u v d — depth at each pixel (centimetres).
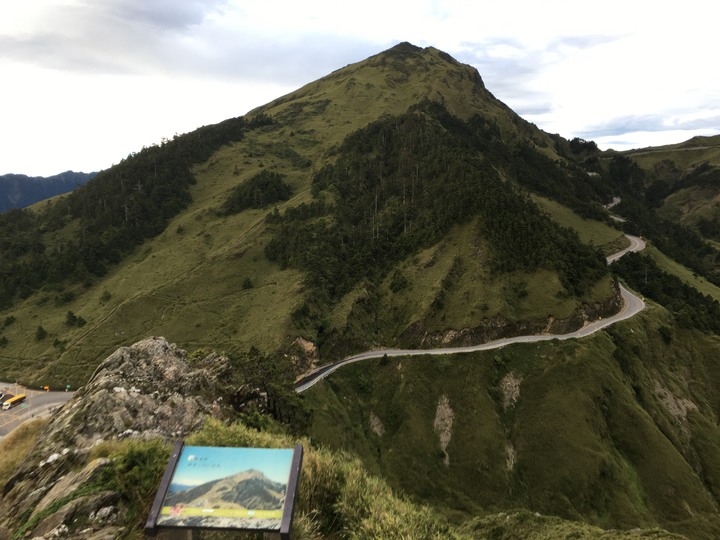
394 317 10256
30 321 11775
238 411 2938
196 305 10825
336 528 1275
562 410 7612
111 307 11388
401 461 7394
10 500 1370
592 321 9606
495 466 7162
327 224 12706
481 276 10131
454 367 8538
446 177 13050
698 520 6456
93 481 1203
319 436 6862
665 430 7850
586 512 6419
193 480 998
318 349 9244
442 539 1309
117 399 1891
